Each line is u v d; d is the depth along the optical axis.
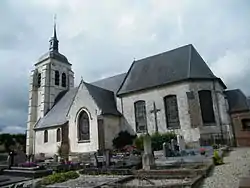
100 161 14.58
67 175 10.66
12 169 14.29
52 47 40.91
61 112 30.31
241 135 19.48
